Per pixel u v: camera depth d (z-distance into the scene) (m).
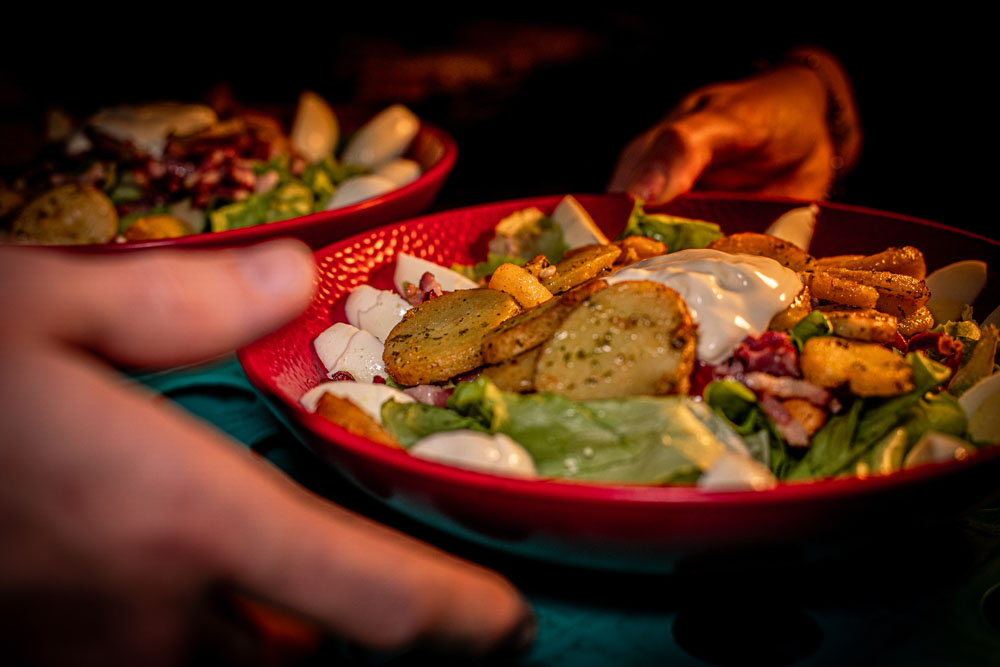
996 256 0.46
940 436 0.34
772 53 0.96
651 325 0.35
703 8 1.40
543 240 0.52
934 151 1.01
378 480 0.32
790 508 0.29
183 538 0.23
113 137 0.67
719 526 0.29
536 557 0.32
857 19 1.04
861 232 0.50
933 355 0.40
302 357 0.43
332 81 1.43
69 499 0.23
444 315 0.41
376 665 0.32
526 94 1.48
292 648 0.27
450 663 0.32
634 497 0.29
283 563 0.24
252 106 0.86
